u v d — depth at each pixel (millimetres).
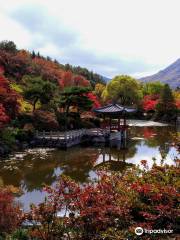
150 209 7395
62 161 27906
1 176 22047
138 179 8352
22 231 8742
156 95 92000
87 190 7336
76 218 7266
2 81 33906
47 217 7410
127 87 75750
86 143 39219
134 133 51500
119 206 7078
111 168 25281
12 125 35375
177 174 8445
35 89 41125
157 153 32438
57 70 93562
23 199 16672
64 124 43312
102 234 6801
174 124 72438
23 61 73312
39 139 35062
